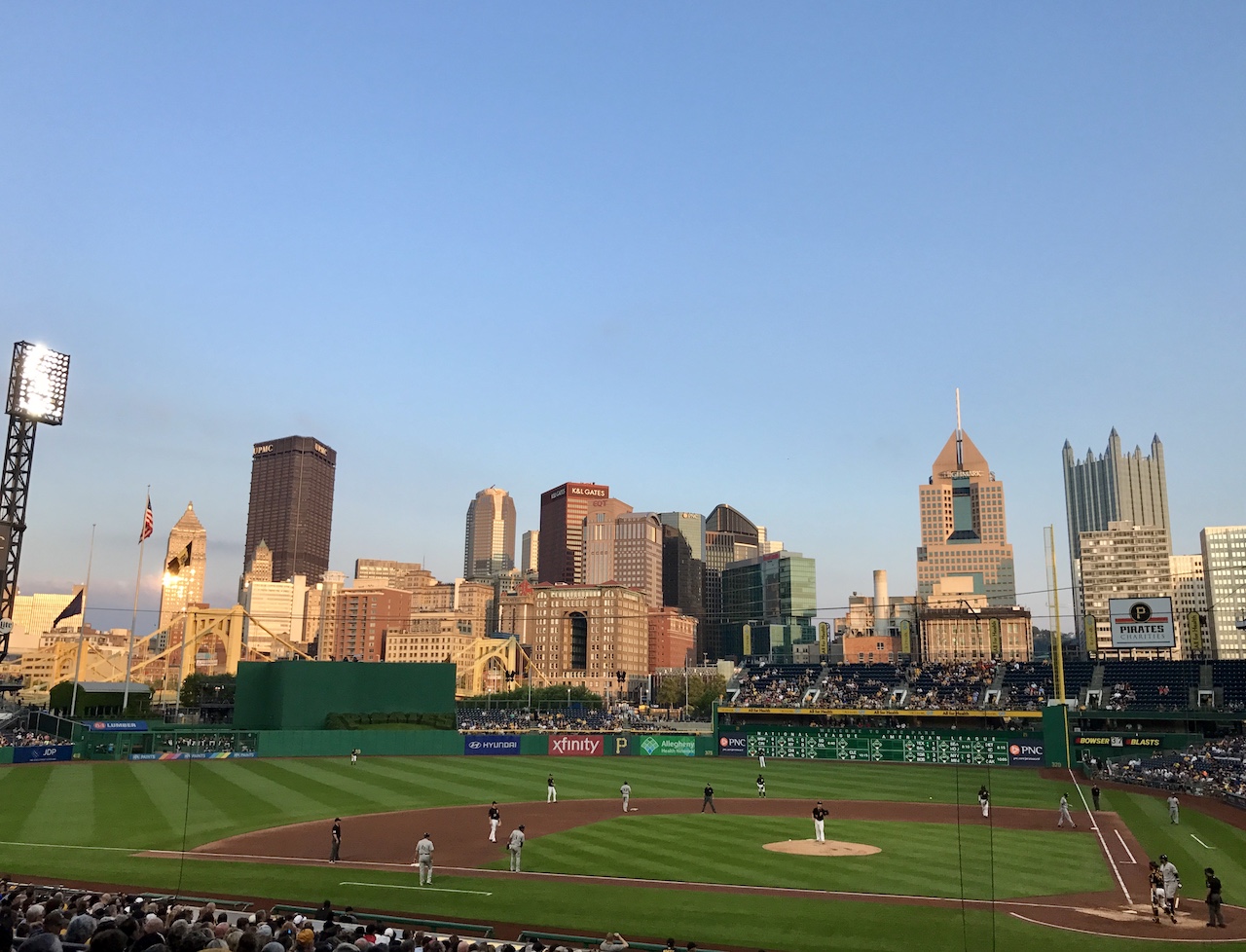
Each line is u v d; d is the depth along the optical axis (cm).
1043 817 6362
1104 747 10488
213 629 19738
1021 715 11194
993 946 2834
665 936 3238
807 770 9906
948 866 4497
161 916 2411
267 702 12150
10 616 11081
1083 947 3083
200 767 9188
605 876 4269
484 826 5794
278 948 1642
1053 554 11519
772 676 15238
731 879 4200
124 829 5472
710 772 9556
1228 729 10644
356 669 12456
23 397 11256
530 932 3288
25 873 4197
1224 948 3077
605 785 8244
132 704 15438
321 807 6575
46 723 11969
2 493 11144
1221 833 5609
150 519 11894
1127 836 5488
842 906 3662
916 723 12544
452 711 12794
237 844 5112
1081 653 14862
